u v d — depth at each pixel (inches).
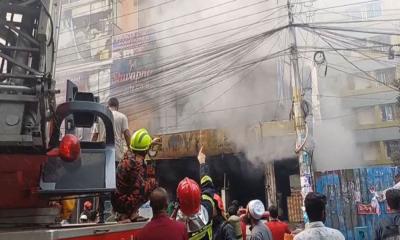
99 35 882.8
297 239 111.8
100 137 164.6
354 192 489.7
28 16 104.2
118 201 143.1
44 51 100.2
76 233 86.8
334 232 111.2
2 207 95.2
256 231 202.2
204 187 162.7
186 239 116.3
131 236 120.2
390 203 148.3
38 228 93.9
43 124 93.3
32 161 95.6
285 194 612.4
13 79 95.5
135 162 146.2
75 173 103.2
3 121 87.4
